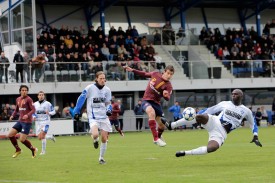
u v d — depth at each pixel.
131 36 89.81
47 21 92.38
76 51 82.56
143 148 45.84
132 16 98.56
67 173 28.89
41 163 34.75
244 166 30.33
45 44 81.50
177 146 46.97
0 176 28.20
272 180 24.69
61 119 73.50
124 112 83.81
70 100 81.81
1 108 78.12
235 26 105.06
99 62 79.19
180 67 85.50
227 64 87.38
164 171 28.73
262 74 88.50
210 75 86.38
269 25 101.12
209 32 95.44
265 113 85.25
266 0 101.56
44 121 43.41
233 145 46.06
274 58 95.25
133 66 81.06
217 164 31.56
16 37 80.94
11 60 82.00
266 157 35.22
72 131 74.19
